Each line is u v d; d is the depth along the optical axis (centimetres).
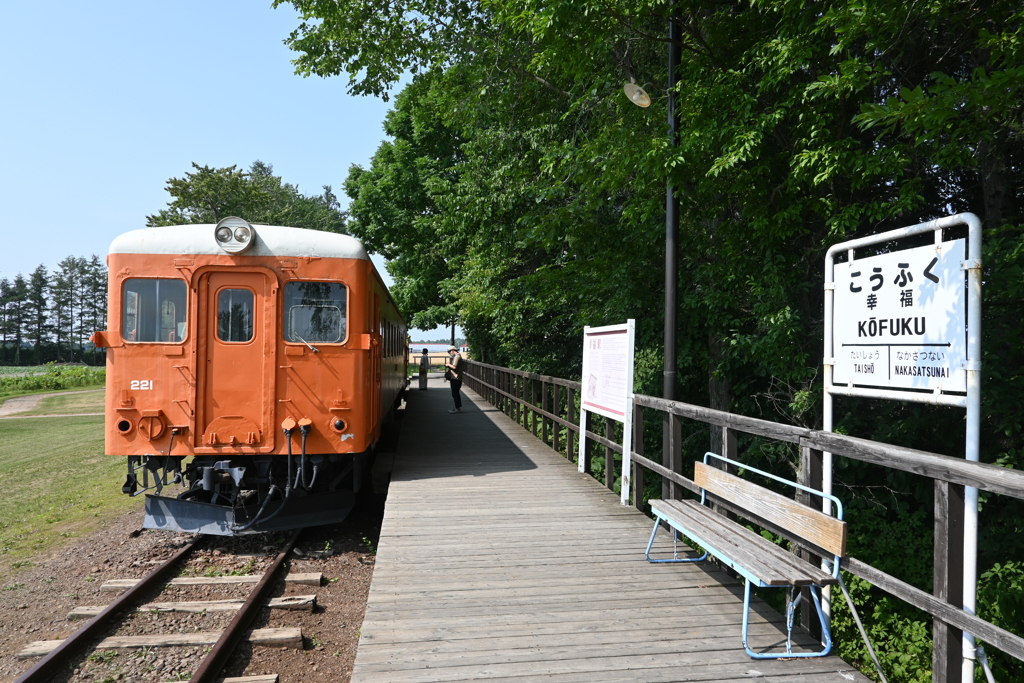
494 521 619
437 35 1470
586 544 547
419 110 1766
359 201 3362
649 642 361
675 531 506
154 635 489
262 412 718
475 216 1628
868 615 766
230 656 462
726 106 742
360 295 748
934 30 682
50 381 4119
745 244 877
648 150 753
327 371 733
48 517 927
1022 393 679
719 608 411
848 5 583
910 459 289
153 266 705
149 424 698
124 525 857
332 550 728
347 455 832
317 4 1450
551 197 1170
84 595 594
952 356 328
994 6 594
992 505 761
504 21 952
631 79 930
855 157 667
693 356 1121
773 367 829
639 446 678
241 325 722
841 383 416
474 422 1487
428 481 805
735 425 446
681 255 998
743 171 778
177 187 4025
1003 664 677
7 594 604
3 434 1961
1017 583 695
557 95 1323
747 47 792
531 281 1256
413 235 3241
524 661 338
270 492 708
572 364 1836
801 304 888
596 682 316
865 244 395
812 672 327
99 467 1335
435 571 479
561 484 789
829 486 362
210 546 735
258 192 4216
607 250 1091
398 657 342
